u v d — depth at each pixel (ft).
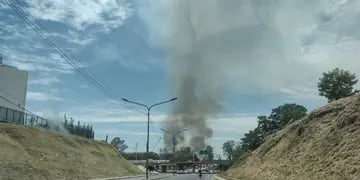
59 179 159.84
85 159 239.50
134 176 260.62
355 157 110.42
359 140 117.50
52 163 187.83
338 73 291.17
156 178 237.86
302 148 161.07
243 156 323.78
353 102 138.82
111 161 297.74
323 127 157.89
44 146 211.00
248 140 442.09
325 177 115.85
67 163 202.90
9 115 218.59
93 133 339.36
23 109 250.78
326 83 291.99
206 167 515.50
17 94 255.70
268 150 227.20
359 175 99.81
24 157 171.32
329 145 133.18
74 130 304.50
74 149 246.27
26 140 199.93
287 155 174.50
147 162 222.48
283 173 158.30
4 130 196.54
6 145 178.70
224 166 484.74
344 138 126.41
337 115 158.30
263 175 187.01
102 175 217.97
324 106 175.73
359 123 126.11
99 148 303.68
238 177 235.61
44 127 256.52
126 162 335.47
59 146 228.22
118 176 240.32
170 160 505.66
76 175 184.24
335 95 288.30
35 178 144.87
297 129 181.47
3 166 141.59
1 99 247.70
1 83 249.34
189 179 239.09
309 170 133.18
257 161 233.35
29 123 237.45
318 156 135.54
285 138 208.13
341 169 110.93
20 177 136.87
